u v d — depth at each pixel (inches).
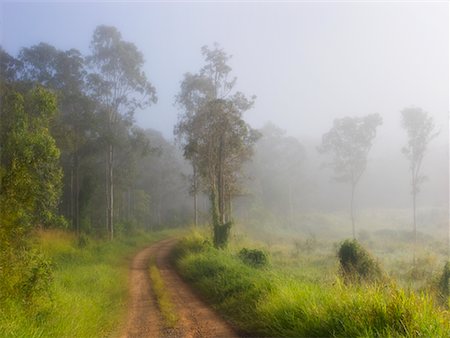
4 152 490.3
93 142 1422.2
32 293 327.6
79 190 1611.7
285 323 304.7
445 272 517.0
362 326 235.6
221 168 1219.2
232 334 346.0
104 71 1456.7
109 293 546.9
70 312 355.6
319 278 501.0
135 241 1503.4
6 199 324.2
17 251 341.4
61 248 930.7
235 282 492.1
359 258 574.6
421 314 226.7
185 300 517.0
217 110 1198.3
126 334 362.9
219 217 1203.9
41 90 653.9
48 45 1275.8
